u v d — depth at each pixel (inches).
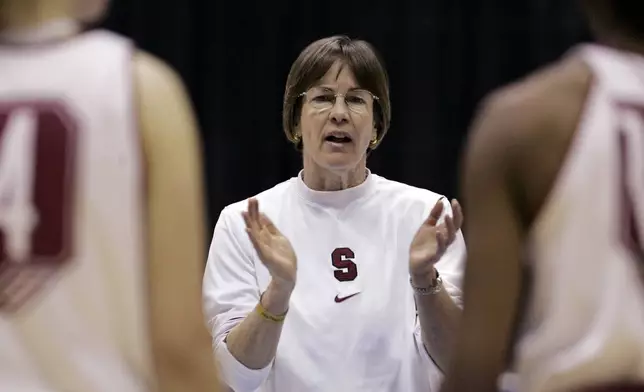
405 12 434.0
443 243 174.4
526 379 118.7
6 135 110.3
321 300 198.5
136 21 429.4
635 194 113.8
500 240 117.4
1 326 109.9
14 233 109.6
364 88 202.5
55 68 112.6
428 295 185.0
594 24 122.2
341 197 207.2
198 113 435.2
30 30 114.4
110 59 113.0
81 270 110.1
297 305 198.1
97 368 110.3
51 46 113.8
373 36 434.0
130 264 110.5
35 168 109.9
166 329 112.1
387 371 195.9
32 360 110.0
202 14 434.3
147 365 112.0
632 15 118.8
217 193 434.6
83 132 110.7
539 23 434.3
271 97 435.2
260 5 434.3
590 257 114.0
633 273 113.7
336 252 203.3
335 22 434.3
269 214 209.5
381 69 208.2
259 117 435.2
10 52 113.6
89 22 127.5
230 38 434.9
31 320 109.7
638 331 113.5
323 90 201.9
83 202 110.2
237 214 210.2
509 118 117.4
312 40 434.0
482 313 118.2
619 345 113.4
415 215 208.2
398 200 210.4
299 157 434.6
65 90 111.7
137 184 111.2
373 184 211.3
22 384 109.6
